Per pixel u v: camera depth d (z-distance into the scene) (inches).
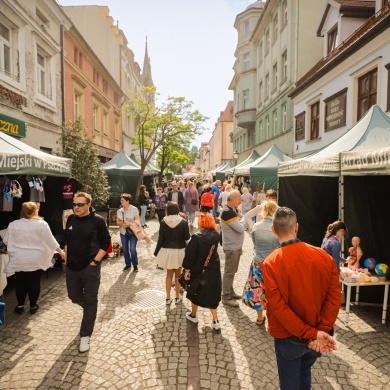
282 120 779.4
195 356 139.9
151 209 620.4
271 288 83.1
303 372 94.0
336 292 84.3
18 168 190.9
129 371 129.0
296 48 692.1
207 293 159.5
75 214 151.3
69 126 471.2
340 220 195.5
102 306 192.9
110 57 968.3
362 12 502.9
